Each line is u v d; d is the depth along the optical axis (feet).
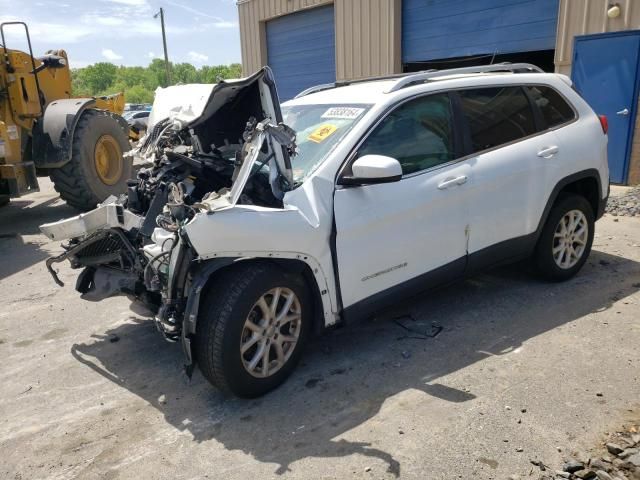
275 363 11.24
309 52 46.24
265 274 10.65
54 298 17.43
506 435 9.42
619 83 27.14
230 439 9.91
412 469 8.79
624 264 17.24
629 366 11.35
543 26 30.48
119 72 410.72
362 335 13.39
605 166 16.14
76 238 13.70
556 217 15.12
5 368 12.99
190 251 10.32
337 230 11.30
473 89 13.73
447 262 13.16
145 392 11.66
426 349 12.56
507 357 11.97
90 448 9.89
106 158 29.94
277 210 10.71
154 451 9.70
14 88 27.14
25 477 9.23
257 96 12.12
